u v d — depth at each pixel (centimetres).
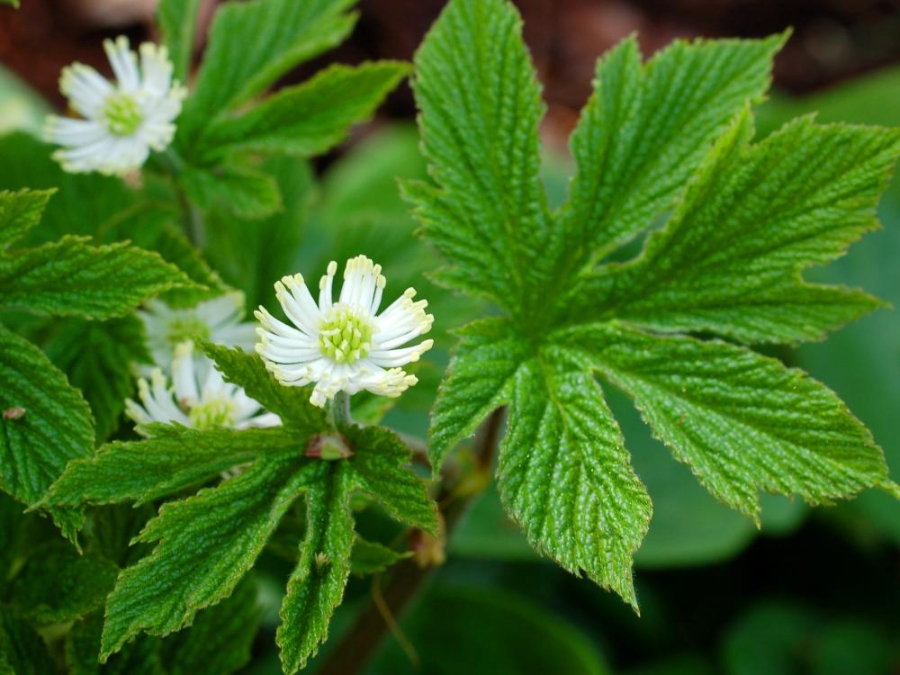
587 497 19
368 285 18
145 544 20
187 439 18
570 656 29
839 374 37
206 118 22
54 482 18
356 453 19
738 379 19
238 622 21
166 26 23
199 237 23
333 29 22
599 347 20
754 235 20
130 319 21
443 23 20
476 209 20
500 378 19
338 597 18
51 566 20
